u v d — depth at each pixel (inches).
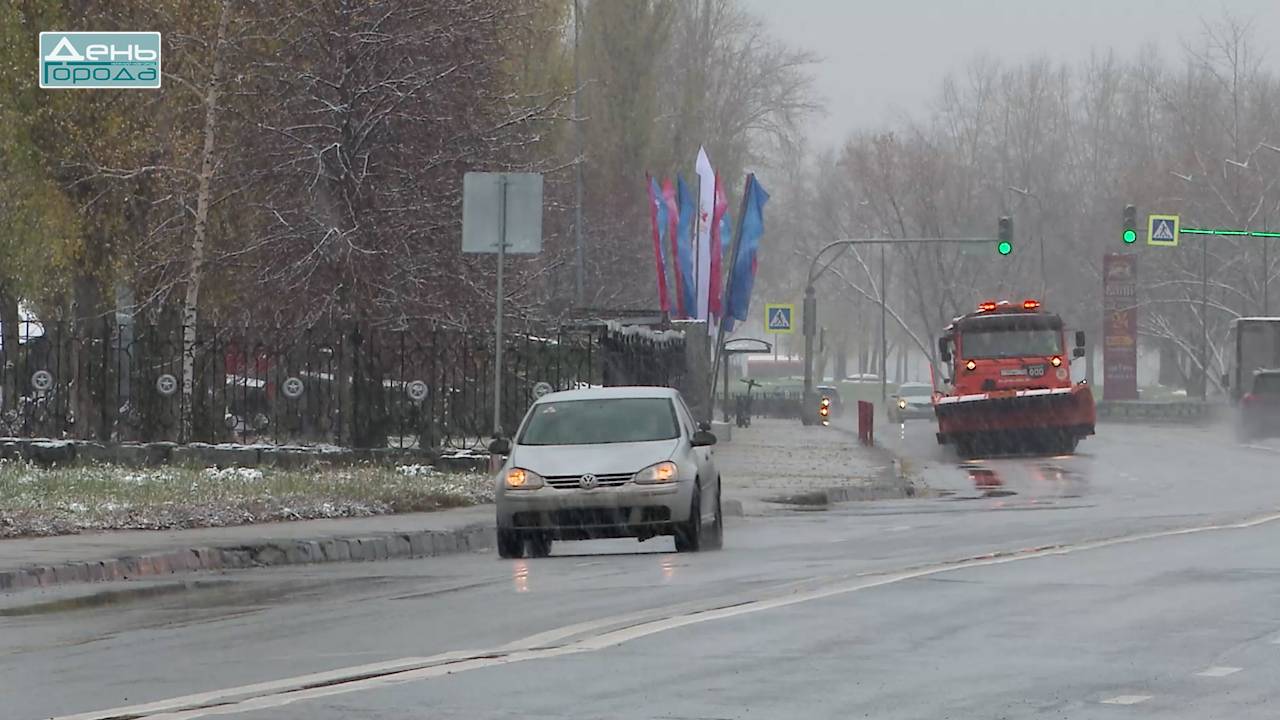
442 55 2303.2
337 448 2197.3
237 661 807.7
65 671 782.5
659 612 967.6
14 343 2354.8
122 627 949.2
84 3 2488.9
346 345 2249.0
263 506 1637.6
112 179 2471.7
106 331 2272.4
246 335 2255.2
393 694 695.1
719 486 1545.3
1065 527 1646.2
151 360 2261.3
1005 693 697.0
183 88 2432.3
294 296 2298.2
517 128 2443.4
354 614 994.7
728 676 740.0
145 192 2482.8
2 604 1073.5
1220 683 721.6
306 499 1705.2
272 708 664.4
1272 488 2386.8
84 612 1029.2
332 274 2287.2
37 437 2244.1
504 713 652.7
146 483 1835.6
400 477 1995.6
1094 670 755.4
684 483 1419.8
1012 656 796.0
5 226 2428.6
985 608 972.6
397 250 2294.5
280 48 2337.6
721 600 1022.4
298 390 2250.2
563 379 2346.2
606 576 1205.7
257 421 2315.5
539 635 872.9
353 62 2268.7
